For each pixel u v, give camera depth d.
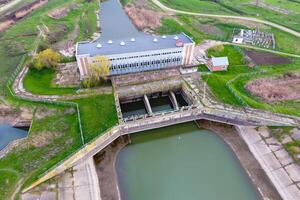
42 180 53.75
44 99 74.88
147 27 133.62
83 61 78.88
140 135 69.00
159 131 70.31
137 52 81.81
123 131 66.94
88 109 70.75
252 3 169.62
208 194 55.50
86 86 79.00
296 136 63.31
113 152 63.97
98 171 59.28
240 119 69.62
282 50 105.88
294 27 129.88
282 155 60.81
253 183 57.34
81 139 62.28
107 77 83.56
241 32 118.31
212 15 147.50
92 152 60.78
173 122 70.88
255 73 88.75
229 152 64.81
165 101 84.00
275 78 87.19
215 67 88.31
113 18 149.00
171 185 57.28
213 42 110.31
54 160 57.59
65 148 60.62
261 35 118.19
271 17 144.75
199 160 62.97
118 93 77.25
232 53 101.31
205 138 68.75
